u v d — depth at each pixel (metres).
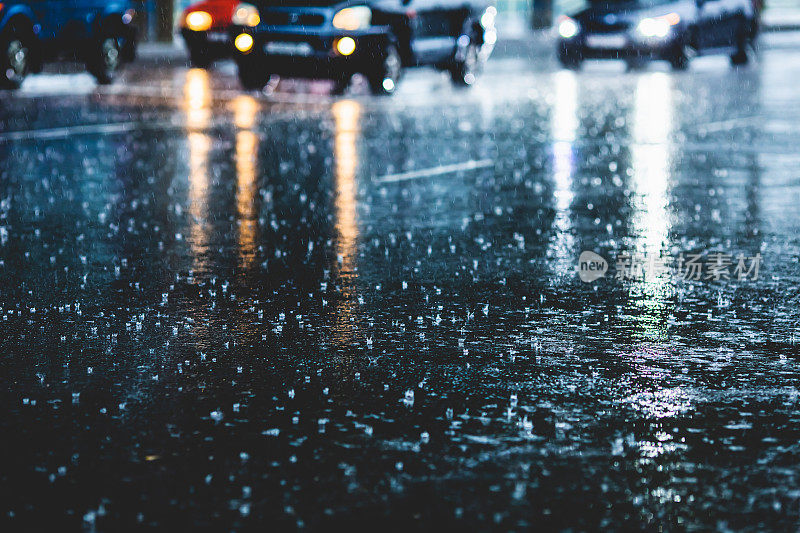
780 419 5.51
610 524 4.36
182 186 12.37
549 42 39.78
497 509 4.48
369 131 17.14
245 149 15.09
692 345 6.73
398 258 9.09
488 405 5.68
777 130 17.56
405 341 6.79
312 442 5.17
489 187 12.58
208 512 4.44
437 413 5.56
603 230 10.29
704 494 4.64
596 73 28.22
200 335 6.89
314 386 5.96
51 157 14.16
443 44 23.52
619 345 6.71
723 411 5.61
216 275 8.48
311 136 16.45
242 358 6.43
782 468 4.91
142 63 28.41
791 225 10.53
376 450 5.08
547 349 6.63
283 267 8.75
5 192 11.83
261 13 21.77
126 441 5.18
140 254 9.16
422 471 4.85
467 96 22.70
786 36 42.78
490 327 7.10
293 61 21.52
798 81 26.03
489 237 9.95
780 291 8.05
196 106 19.89
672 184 12.83
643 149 15.57
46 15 21.48
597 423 5.43
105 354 6.48
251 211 11.03
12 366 6.25
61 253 9.16
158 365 6.29
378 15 21.91
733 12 30.05
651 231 10.24
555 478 4.79
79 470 4.84
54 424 5.38
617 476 4.81
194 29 26.38
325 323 7.18
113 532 4.27
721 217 10.91
